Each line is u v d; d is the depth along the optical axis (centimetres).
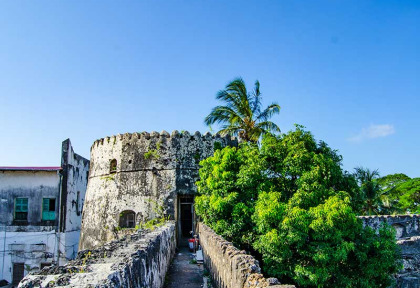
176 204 2355
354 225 1298
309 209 1314
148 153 2464
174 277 1409
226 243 1083
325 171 1465
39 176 2769
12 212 2706
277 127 2914
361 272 1331
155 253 1033
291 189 1515
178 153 2448
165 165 2427
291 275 1327
